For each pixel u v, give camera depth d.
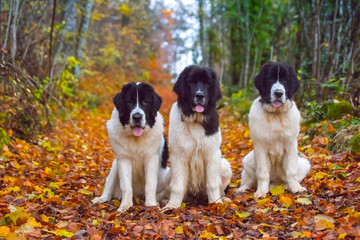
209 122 4.88
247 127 9.80
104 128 11.54
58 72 11.42
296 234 3.72
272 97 5.06
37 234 3.85
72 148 8.32
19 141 7.10
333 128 6.88
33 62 10.08
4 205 4.51
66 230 4.05
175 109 5.06
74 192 5.46
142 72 30.78
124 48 27.19
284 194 5.04
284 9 13.89
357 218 3.71
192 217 4.43
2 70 7.38
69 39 14.02
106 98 16.72
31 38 10.13
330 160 5.97
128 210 4.74
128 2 24.31
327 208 4.23
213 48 19.20
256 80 5.39
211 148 4.91
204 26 20.31
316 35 9.69
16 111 7.64
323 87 8.62
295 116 5.24
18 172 5.87
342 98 8.01
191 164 4.99
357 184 4.87
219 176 5.10
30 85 8.35
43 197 5.08
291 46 11.88
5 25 9.36
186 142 4.87
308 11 10.64
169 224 4.11
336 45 9.77
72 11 14.09
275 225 4.07
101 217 4.53
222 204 4.77
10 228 3.92
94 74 19.41
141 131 4.69
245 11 16.20
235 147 8.42
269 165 5.45
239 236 3.84
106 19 27.84
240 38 17.11
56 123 9.84
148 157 4.97
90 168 7.08
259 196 5.18
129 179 4.93
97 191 5.64
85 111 13.29
